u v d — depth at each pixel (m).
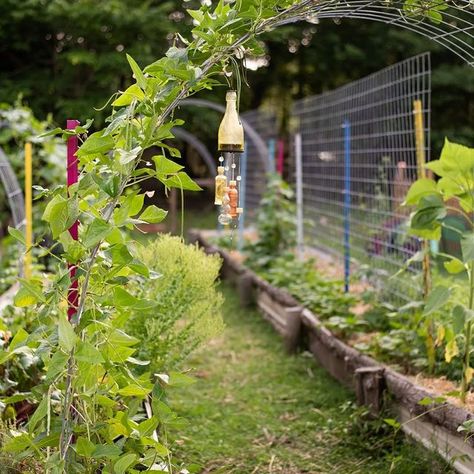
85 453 2.78
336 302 6.11
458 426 3.64
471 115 17.80
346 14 3.41
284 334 6.81
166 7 13.68
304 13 3.08
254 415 5.01
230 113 3.10
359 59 17.22
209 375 5.90
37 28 14.55
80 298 2.82
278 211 8.92
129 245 2.86
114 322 2.97
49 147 8.45
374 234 6.57
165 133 2.85
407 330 5.00
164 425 3.23
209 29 2.89
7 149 8.88
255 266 8.66
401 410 4.29
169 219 15.15
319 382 5.57
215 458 4.32
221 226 11.79
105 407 3.05
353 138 7.54
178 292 4.35
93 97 14.12
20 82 14.45
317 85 19.16
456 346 4.19
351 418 4.61
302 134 10.04
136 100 2.91
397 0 3.46
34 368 4.03
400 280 5.74
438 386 4.38
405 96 5.78
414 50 17.03
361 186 7.36
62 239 2.82
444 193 4.40
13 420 3.70
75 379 2.79
